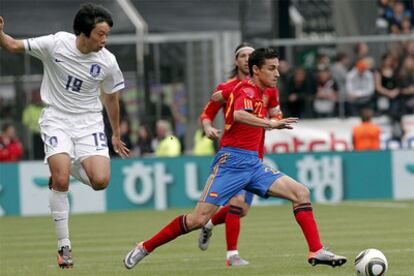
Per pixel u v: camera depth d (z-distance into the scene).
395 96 83.75
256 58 33.72
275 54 33.69
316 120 82.56
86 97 36.16
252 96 33.44
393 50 84.62
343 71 83.25
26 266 38.97
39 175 74.12
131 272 35.03
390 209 67.31
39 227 62.38
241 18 81.31
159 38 86.81
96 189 36.41
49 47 35.41
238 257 37.31
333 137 82.62
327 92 82.69
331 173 76.69
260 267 35.88
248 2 88.56
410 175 77.81
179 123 86.94
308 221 32.94
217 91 38.16
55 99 36.12
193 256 41.62
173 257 41.28
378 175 77.44
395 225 55.00
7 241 52.69
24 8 89.06
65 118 36.09
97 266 37.72
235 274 33.69
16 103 86.25
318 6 93.69
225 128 34.53
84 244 49.41
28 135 86.31
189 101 86.94
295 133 82.12
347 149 82.44
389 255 38.97
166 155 79.69
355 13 90.12
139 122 86.19
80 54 35.47
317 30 93.56
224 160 34.16
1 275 35.47
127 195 74.75
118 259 41.00
